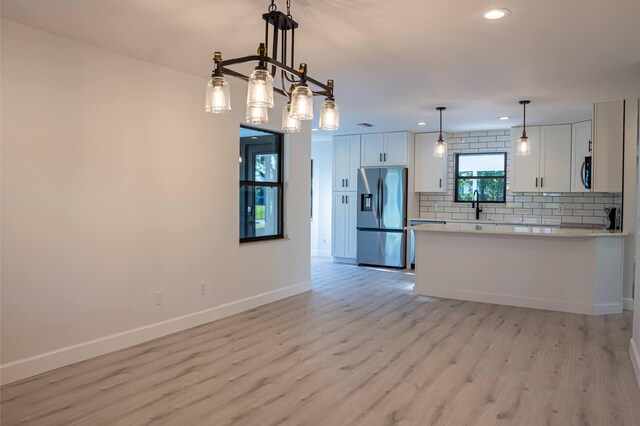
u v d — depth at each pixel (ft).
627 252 16.58
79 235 11.07
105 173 11.60
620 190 16.71
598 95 16.16
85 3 8.84
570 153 22.03
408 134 25.48
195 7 9.04
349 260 27.73
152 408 8.75
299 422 8.24
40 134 10.27
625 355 11.76
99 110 11.44
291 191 18.62
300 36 10.56
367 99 17.11
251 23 9.85
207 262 14.62
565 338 13.17
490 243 17.57
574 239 16.14
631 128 16.55
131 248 12.29
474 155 25.80
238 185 15.76
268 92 6.71
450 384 9.93
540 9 8.94
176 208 13.53
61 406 8.81
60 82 10.62
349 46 11.23
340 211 27.89
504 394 9.44
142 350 11.98
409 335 13.38
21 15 9.44
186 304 13.93
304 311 16.15
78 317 11.10
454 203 26.32
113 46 11.37
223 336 13.23
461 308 16.69
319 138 29.37
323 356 11.62
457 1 8.59
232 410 8.69
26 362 10.11
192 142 13.98
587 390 9.65
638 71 13.17
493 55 11.82
